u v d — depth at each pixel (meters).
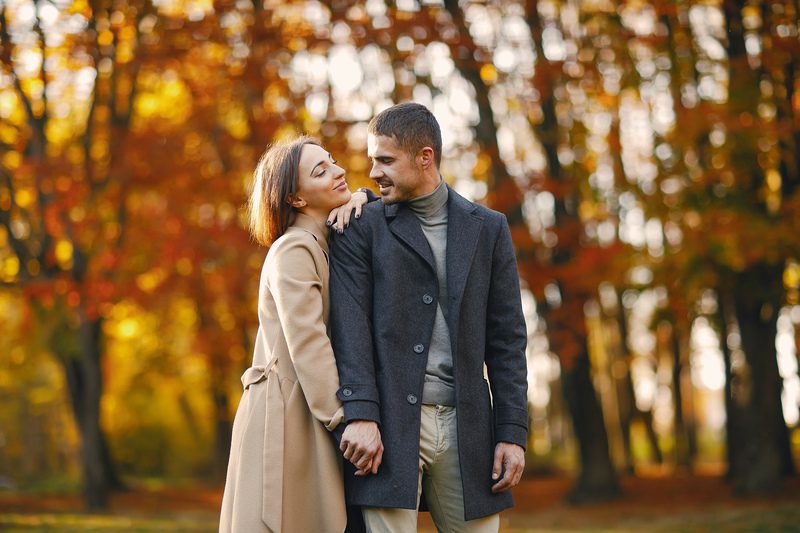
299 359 3.54
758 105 13.62
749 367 16.69
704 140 14.72
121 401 31.72
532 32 15.02
